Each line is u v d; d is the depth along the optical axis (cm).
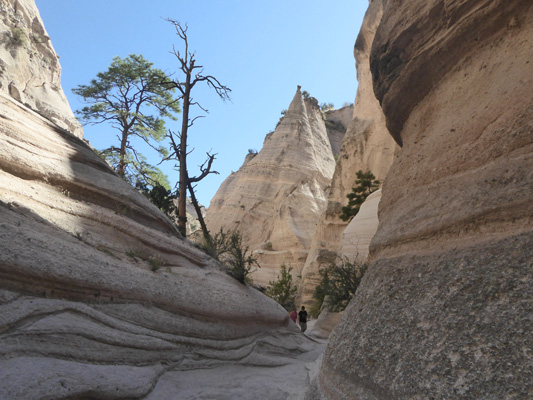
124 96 2522
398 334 326
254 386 627
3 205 603
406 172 553
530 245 268
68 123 3503
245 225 6041
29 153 762
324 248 3866
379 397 300
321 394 413
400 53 626
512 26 427
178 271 903
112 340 530
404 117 673
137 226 887
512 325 236
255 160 6762
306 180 6300
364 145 4044
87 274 595
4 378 349
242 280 1170
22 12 3603
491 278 277
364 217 2105
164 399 496
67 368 413
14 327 431
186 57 1920
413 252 409
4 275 480
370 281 473
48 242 591
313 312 2878
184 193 1734
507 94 386
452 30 507
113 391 428
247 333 969
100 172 957
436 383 255
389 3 682
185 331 730
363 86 4388
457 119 469
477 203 342
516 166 325
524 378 210
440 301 306
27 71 3366
